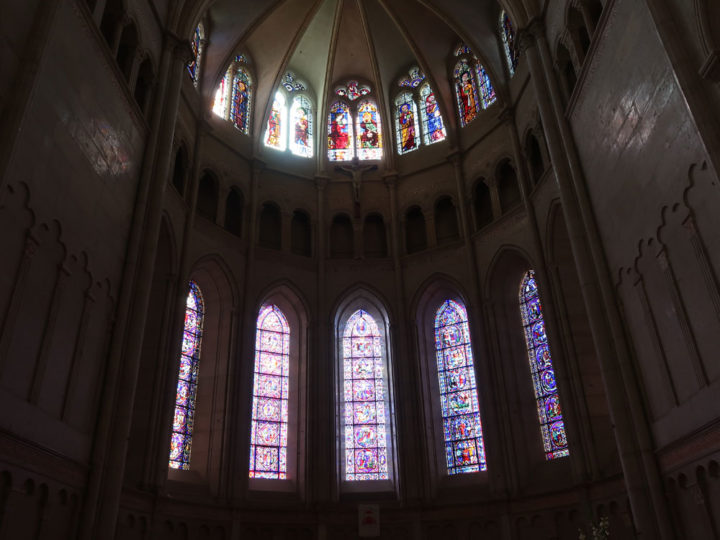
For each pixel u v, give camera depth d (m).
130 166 16.86
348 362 25.02
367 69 30.19
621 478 16.66
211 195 24.48
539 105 19.36
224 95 26.41
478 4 26.50
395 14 27.84
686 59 11.44
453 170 26.73
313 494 21.67
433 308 25.41
